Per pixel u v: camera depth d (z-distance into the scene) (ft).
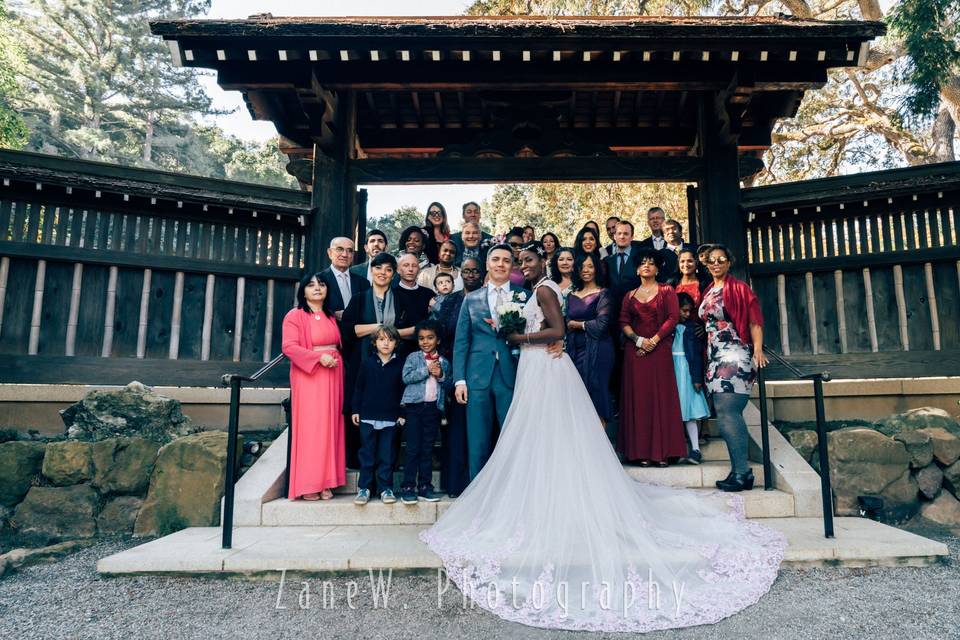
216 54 17.74
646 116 24.29
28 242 17.46
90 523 13.82
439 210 20.15
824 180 19.54
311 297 14.10
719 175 20.27
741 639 7.97
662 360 14.29
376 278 14.46
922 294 18.47
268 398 17.44
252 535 12.01
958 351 17.81
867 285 18.99
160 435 15.31
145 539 13.41
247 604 9.27
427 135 24.85
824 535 11.39
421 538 11.21
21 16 88.89
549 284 12.18
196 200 18.60
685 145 24.34
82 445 14.30
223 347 18.94
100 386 17.39
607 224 19.71
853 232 19.24
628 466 14.34
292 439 13.56
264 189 20.07
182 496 13.57
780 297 19.79
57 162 18.03
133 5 97.91
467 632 8.28
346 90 19.76
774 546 10.41
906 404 17.39
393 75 18.56
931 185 18.01
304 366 13.44
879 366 18.52
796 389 17.56
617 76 18.48
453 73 18.51
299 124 23.21
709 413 15.01
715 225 20.02
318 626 8.52
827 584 9.73
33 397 16.08
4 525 13.57
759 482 14.20
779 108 21.59
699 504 11.46
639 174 20.67
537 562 9.36
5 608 9.41
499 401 12.92
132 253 18.33
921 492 14.38
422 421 13.19
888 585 9.70
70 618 8.91
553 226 47.01
